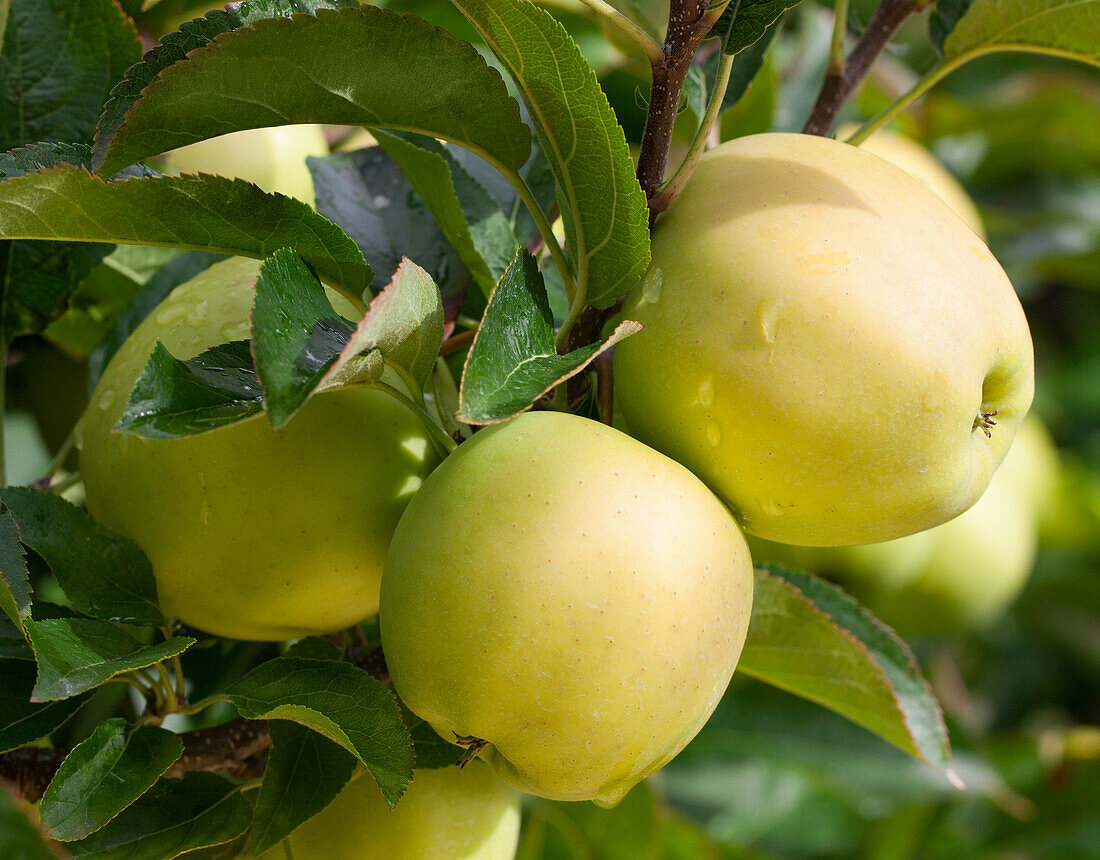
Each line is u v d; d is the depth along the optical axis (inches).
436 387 20.6
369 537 20.5
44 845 18.8
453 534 19.1
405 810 21.3
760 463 19.6
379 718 19.4
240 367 19.2
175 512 20.3
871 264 19.5
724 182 20.1
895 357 19.3
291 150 23.2
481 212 22.2
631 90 25.3
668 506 19.3
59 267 22.5
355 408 20.3
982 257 20.0
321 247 19.9
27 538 20.1
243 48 19.1
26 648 20.2
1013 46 22.3
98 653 19.4
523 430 19.5
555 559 19.0
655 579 19.0
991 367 19.8
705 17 19.6
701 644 19.2
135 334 21.1
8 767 20.9
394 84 19.6
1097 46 22.1
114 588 20.3
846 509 19.8
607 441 19.4
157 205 19.5
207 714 24.3
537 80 19.3
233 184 19.4
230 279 21.0
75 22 21.8
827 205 19.7
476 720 19.2
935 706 23.1
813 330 19.3
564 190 19.9
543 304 19.5
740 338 19.4
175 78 19.1
